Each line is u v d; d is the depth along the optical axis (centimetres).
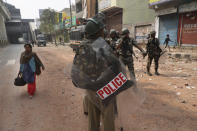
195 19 1149
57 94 431
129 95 167
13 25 6359
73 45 1627
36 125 281
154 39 562
